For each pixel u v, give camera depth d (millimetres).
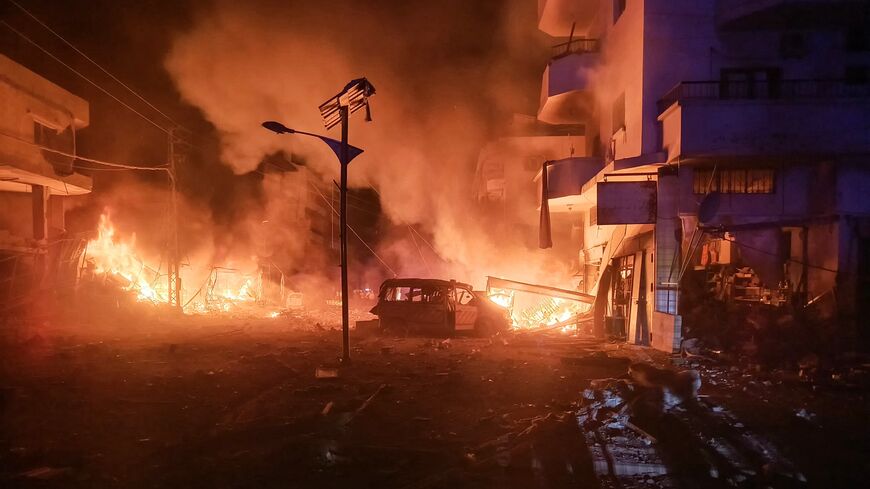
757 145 12773
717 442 6367
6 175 20844
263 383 9688
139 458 5738
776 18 13852
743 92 14344
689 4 14609
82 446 6102
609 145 17969
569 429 6699
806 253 13445
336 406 7621
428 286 17922
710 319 13852
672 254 14227
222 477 5223
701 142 12922
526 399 8484
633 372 9008
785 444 6344
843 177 12695
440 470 5457
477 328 18453
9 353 12898
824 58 14266
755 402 8383
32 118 21062
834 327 12375
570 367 11430
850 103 12656
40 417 7262
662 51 14633
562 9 21188
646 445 6254
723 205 13852
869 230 12570
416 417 7398
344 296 11500
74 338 15727
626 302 17281
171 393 8812
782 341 12500
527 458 5730
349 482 5148
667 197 14234
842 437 6633
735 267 14047
